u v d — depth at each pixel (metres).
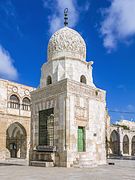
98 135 30.16
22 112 53.75
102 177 17.62
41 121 30.47
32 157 30.20
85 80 31.23
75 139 27.08
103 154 30.45
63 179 16.27
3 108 50.38
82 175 18.73
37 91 31.64
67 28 33.56
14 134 58.53
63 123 27.00
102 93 32.06
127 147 90.62
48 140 28.77
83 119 28.53
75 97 28.12
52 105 29.02
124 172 21.53
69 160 25.89
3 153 48.97
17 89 53.62
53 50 32.28
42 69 33.12
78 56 31.66
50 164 26.72
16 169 24.00
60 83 28.41
